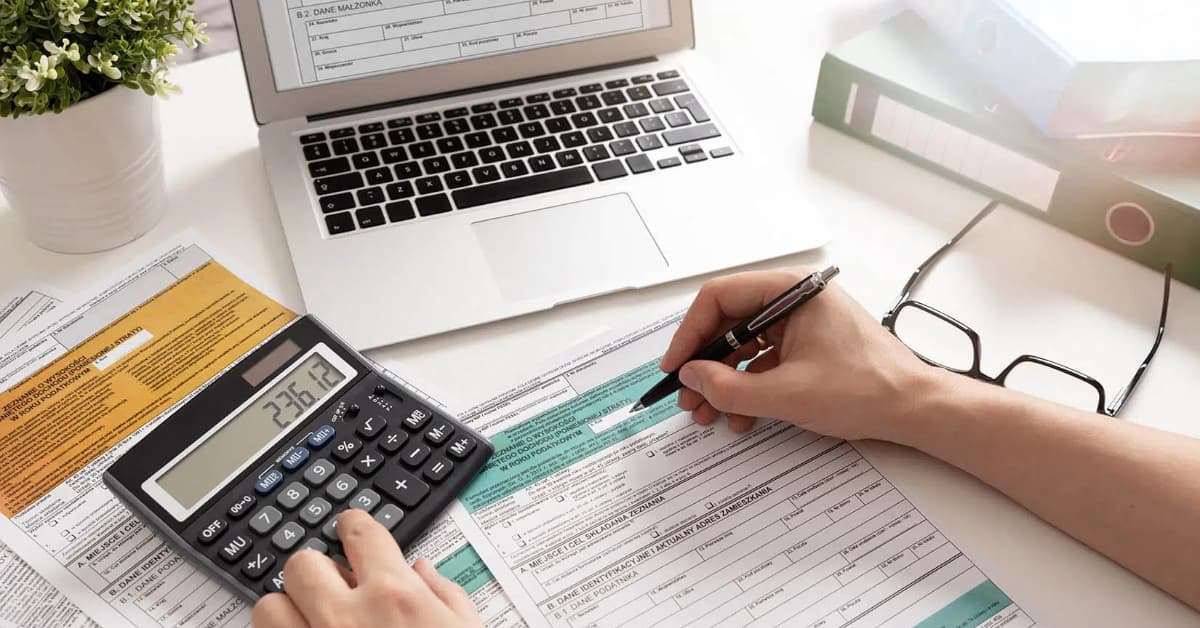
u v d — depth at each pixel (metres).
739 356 0.64
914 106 0.78
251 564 0.53
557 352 0.66
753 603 0.53
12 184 0.66
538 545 0.55
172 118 0.83
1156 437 0.56
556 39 0.84
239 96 0.85
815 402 0.59
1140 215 0.70
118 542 0.55
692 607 0.53
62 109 0.61
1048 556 0.55
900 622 0.52
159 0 0.65
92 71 0.64
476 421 0.61
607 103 0.83
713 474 0.59
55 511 0.57
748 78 0.89
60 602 0.53
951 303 0.69
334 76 0.79
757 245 0.72
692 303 0.65
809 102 0.87
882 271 0.72
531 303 0.68
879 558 0.55
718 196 0.76
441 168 0.76
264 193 0.76
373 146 0.77
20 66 0.59
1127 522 0.54
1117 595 0.54
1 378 0.63
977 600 0.53
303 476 0.57
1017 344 0.67
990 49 0.76
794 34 0.94
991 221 0.76
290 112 0.79
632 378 0.64
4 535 0.55
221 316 0.67
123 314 0.67
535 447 0.60
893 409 0.58
